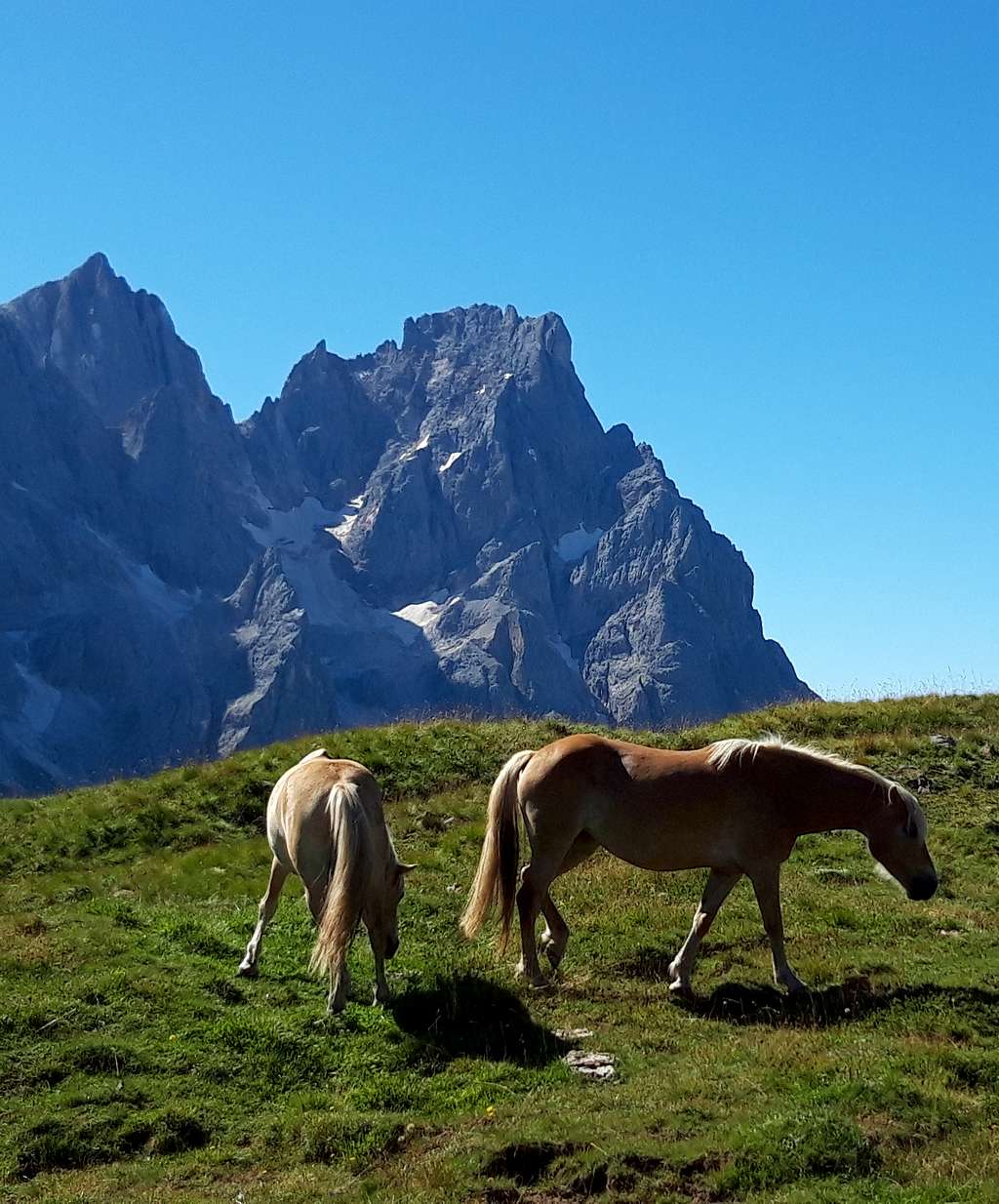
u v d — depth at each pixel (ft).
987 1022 34.55
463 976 38.19
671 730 79.10
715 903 38.34
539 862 38.75
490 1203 26.17
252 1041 33.96
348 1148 29.07
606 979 39.58
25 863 57.88
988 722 70.49
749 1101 29.73
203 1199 26.55
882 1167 26.43
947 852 52.60
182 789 66.23
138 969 37.91
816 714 73.77
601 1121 28.94
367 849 35.32
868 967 38.88
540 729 75.15
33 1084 31.81
